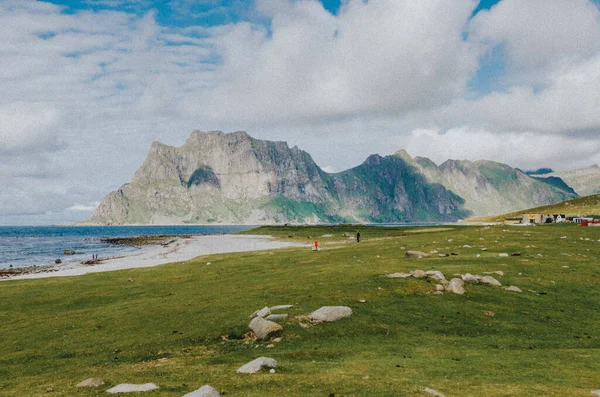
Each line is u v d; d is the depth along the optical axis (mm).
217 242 182000
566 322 33844
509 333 31125
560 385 18656
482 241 79750
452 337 30031
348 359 24359
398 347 27297
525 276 48344
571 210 193625
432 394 17156
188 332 32375
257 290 45594
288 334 30203
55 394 19000
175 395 17734
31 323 39625
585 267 53125
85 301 49625
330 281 46312
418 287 41906
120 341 31750
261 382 19344
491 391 17641
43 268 107250
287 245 142625
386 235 156625
